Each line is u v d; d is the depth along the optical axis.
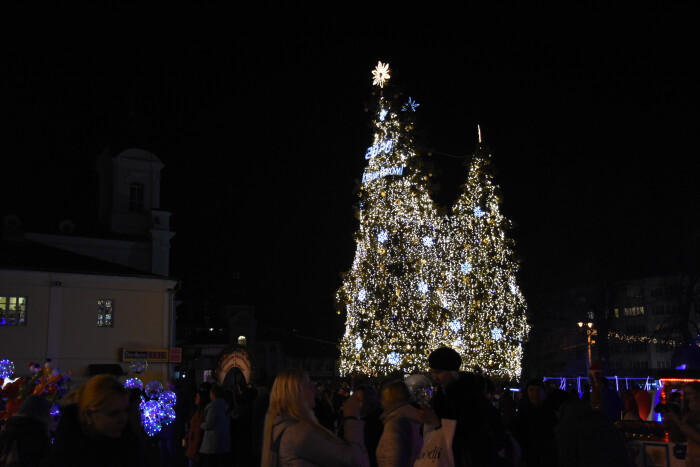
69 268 30.47
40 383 10.21
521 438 8.57
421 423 5.95
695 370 11.70
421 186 22.86
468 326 23.95
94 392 3.83
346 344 22.88
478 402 6.03
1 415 9.41
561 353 53.19
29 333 29.02
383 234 22.28
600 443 6.41
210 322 72.88
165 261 50.03
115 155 50.84
